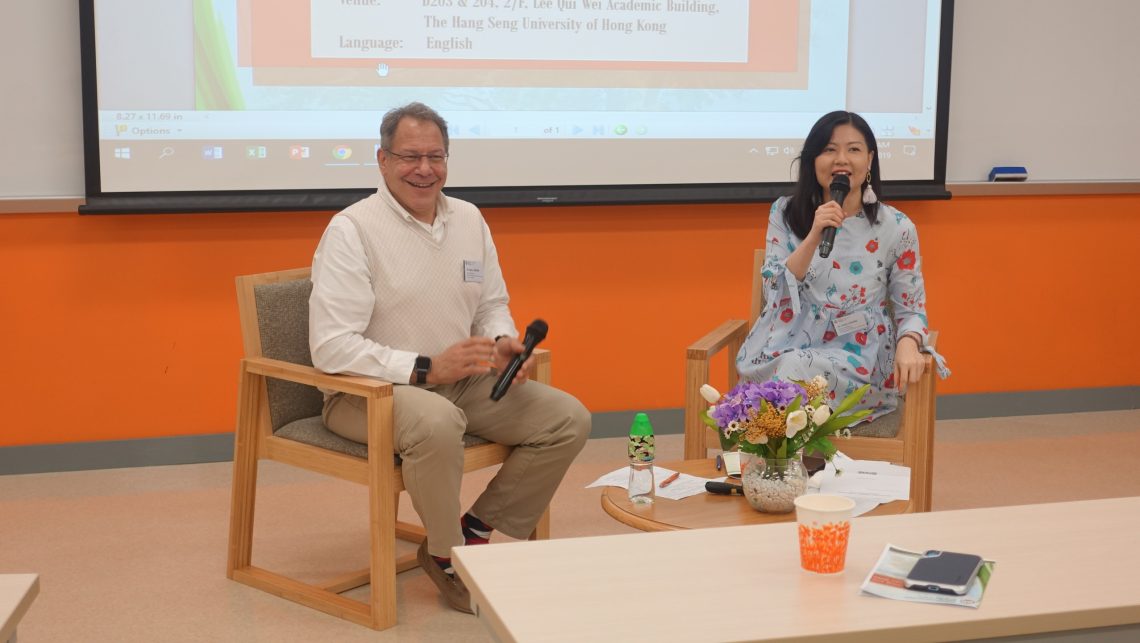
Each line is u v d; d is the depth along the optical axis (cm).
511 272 404
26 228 364
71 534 316
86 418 378
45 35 358
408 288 269
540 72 395
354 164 385
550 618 127
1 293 365
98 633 250
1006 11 432
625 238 412
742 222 421
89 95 359
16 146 360
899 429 291
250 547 285
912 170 426
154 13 362
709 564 144
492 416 273
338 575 288
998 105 437
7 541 310
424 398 253
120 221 370
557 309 410
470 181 395
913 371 279
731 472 246
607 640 121
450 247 277
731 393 234
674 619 127
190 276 379
